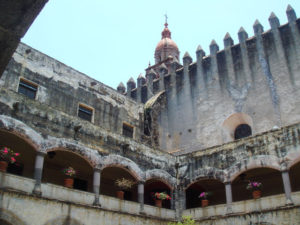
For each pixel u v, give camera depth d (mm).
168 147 34344
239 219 22891
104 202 22047
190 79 35594
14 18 6191
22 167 23703
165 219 25094
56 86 27250
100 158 22844
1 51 6578
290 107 27984
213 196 30328
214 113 32344
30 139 19547
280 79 29375
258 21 32781
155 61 53562
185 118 34312
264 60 30938
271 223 21344
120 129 31500
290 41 29969
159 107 35375
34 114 20281
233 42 34812
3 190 17172
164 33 56469
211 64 34500
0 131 20297
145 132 33875
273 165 23078
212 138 31547
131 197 29859
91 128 23172
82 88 29312
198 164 27094
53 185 19812
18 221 17250
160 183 29234
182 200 26828
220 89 32875
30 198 18156
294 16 30547
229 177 24906
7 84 23781
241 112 30688
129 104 33594
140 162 25516
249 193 28234
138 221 23219
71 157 24234
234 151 25469
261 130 28906
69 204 19812
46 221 18406
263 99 29750
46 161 24828
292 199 21422
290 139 22922
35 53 26594
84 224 20094
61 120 21609
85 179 27219
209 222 24297
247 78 31453
